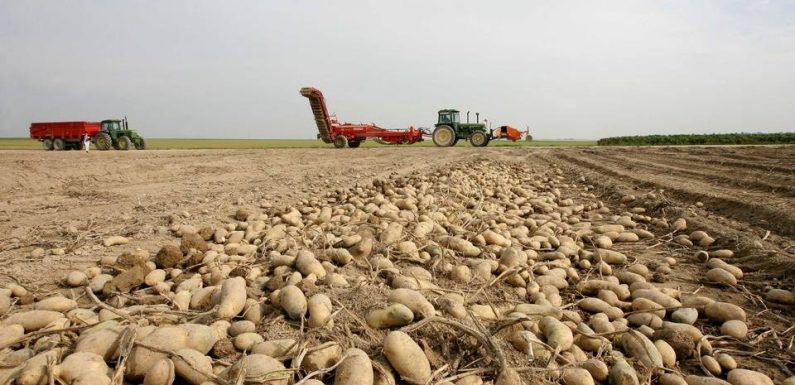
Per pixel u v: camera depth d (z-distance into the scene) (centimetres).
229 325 298
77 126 3112
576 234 629
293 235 559
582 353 299
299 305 309
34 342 286
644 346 299
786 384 275
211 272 408
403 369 249
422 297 314
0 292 354
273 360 239
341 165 1780
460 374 256
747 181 960
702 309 383
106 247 534
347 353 247
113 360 251
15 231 628
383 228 552
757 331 364
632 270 486
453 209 757
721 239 601
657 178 1169
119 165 1492
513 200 938
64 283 411
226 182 1252
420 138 3488
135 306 337
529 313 345
